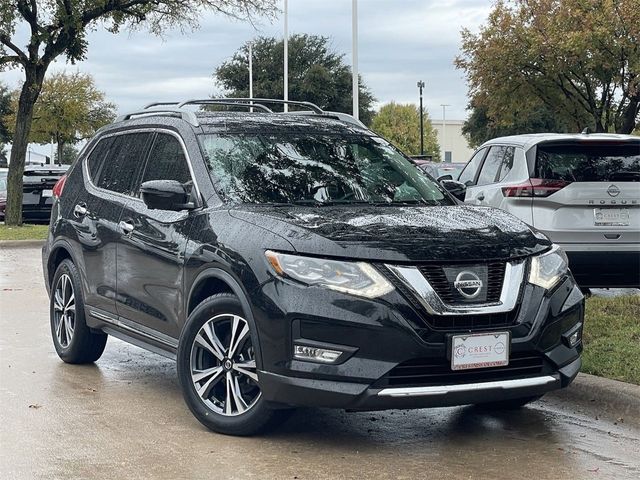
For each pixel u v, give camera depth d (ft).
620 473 16.80
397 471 16.70
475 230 18.29
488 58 79.71
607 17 71.77
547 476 16.57
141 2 83.87
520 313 17.46
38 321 33.32
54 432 19.07
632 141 31.30
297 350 16.92
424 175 22.82
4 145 230.07
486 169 34.96
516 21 78.64
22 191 81.20
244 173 20.68
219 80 195.21
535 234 19.12
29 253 62.13
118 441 18.40
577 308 18.66
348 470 16.71
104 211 23.71
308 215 18.49
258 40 193.06
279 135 22.21
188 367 19.02
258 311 17.34
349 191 20.99
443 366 16.89
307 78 187.01
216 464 16.97
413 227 18.02
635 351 23.94
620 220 30.73
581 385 21.24
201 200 20.17
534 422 20.17
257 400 18.01
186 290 19.53
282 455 17.53
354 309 16.57
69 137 183.62
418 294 16.69
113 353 27.61
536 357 17.76
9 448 17.97
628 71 73.87
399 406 16.65
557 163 31.12
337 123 23.75
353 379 16.57
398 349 16.52
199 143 21.33
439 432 19.30
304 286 16.90
